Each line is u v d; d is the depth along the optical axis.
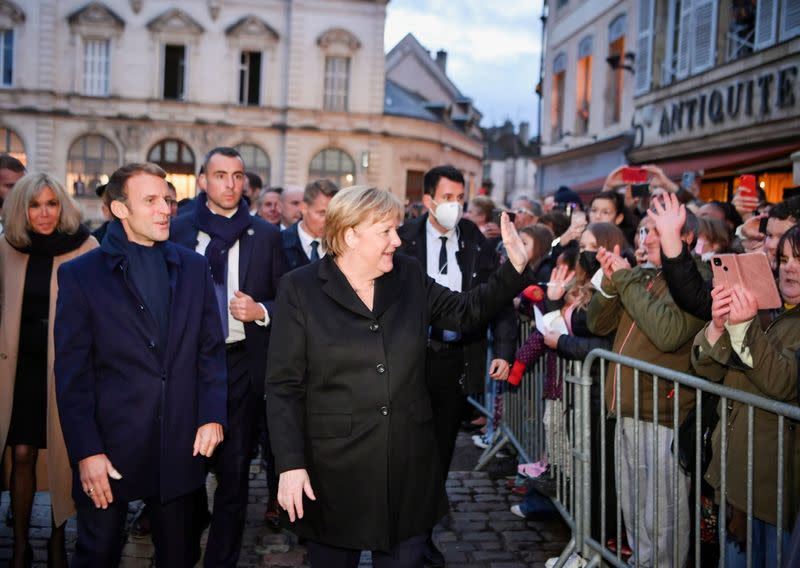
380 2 33.09
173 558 3.14
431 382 3.89
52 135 31.25
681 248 3.06
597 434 3.84
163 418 3.01
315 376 2.64
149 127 31.91
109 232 3.07
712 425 3.09
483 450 6.09
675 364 3.32
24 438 3.65
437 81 47.69
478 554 4.11
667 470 3.33
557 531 4.43
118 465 2.95
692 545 3.51
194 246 3.93
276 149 32.94
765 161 9.90
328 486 2.60
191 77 32.03
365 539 2.56
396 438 2.61
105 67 31.75
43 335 3.71
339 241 2.67
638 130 14.80
